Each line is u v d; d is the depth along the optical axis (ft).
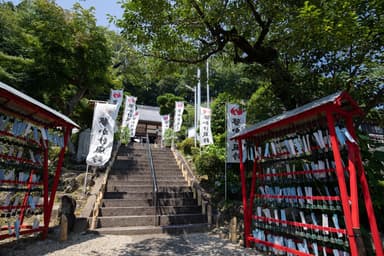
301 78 17.88
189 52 20.70
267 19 17.08
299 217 13.71
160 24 16.67
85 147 33.94
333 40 13.79
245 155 15.75
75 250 13.07
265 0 15.37
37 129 14.49
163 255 13.01
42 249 12.94
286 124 12.54
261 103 21.22
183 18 17.01
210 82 23.67
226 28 18.63
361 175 10.02
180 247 14.47
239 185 21.76
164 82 100.37
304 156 12.16
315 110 10.52
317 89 17.07
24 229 14.46
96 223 17.66
